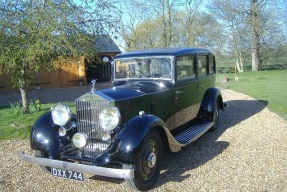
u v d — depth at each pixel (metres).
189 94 5.69
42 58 7.63
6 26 7.35
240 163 4.62
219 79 20.88
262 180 3.97
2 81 19.34
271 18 31.77
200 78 6.18
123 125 3.84
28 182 4.19
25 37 7.32
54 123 4.23
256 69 32.78
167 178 4.15
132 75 5.46
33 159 3.84
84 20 8.05
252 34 32.06
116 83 5.55
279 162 4.61
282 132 6.35
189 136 5.01
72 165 3.56
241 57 33.28
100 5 8.39
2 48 7.25
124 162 3.52
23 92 8.97
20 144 6.10
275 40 32.66
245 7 31.52
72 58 8.23
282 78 20.77
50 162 3.71
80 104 4.03
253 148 5.35
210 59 6.95
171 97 5.05
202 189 3.78
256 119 7.71
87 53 8.22
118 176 3.32
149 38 28.80
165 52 5.19
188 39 28.08
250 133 6.41
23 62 7.68
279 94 12.11
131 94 4.25
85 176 4.36
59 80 21.38
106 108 3.67
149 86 4.86
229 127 7.01
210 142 5.84
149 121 3.79
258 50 32.84
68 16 7.68
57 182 4.17
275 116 7.91
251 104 10.04
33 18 7.43
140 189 3.69
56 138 4.11
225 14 31.92
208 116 6.28
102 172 3.38
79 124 4.07
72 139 3.92
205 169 4.43
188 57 5.62
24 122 7.80
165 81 5.11
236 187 3.79
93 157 3.90
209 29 30.89
